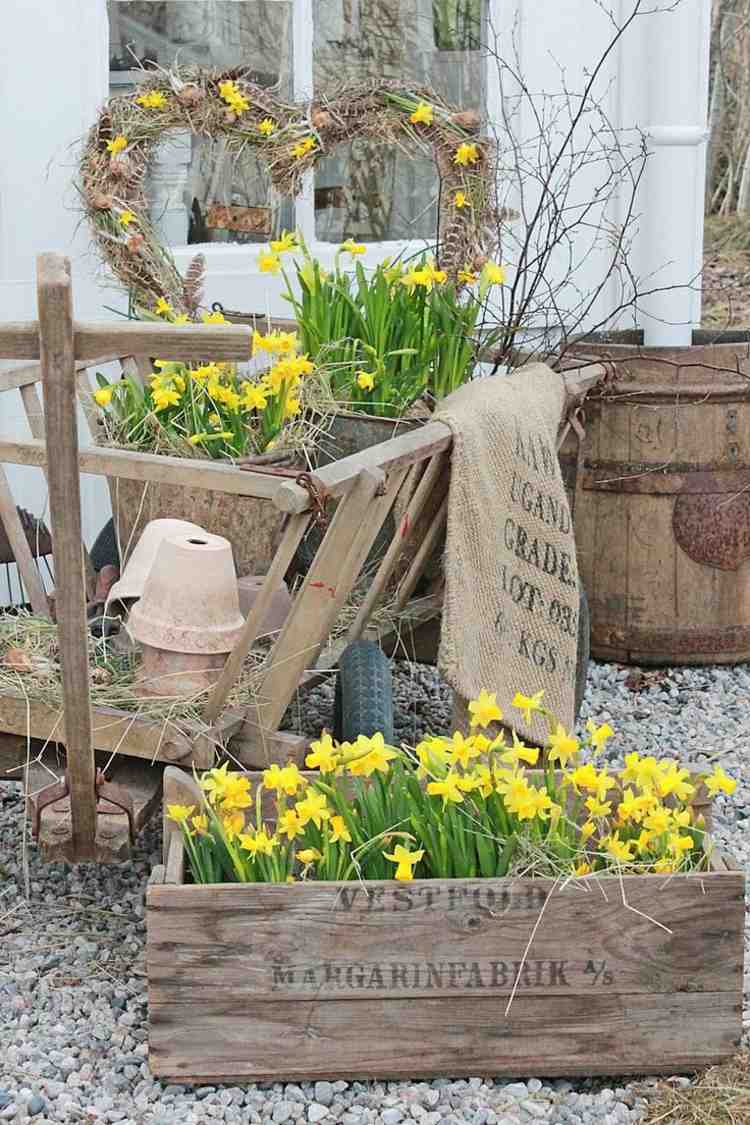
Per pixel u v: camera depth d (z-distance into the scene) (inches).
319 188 227.0
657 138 224.2
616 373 194.2
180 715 128.3
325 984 111.7
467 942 111.7
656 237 228.2
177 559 129.4
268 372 169.3
